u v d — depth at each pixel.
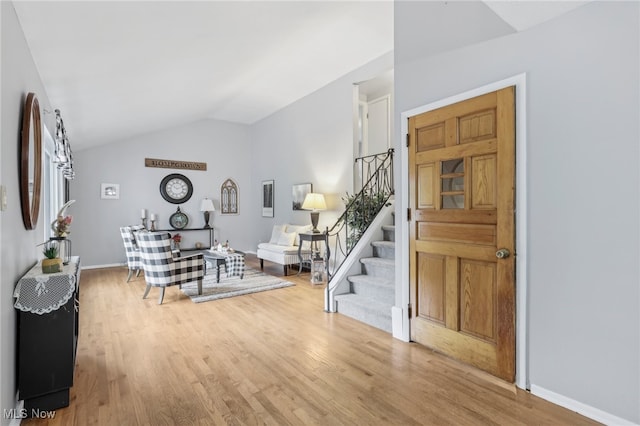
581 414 1.90
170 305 4.09
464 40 2.47
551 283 2.03
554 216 2.01
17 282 2.01
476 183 2.41
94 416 1.92
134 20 2.51
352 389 2.20
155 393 2.16
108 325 3.39
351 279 3.85
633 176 1.71
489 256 2.32
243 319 3.58
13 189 1.95
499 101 2.25
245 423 1.86
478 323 2.42
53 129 3.84
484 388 2.19
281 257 5.81
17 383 1.91
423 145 2.80
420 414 1.93
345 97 5.69
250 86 5.95
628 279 1.73
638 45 1.68
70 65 2.95
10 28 1.89
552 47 2.00
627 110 1.72
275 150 7.56
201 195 7.79
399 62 3.00
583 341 1.90
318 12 3.63
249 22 3.31
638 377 1.71
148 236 4.06
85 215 6.50
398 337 3.03
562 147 1.97
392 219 4.20
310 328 3.31
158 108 5.44
